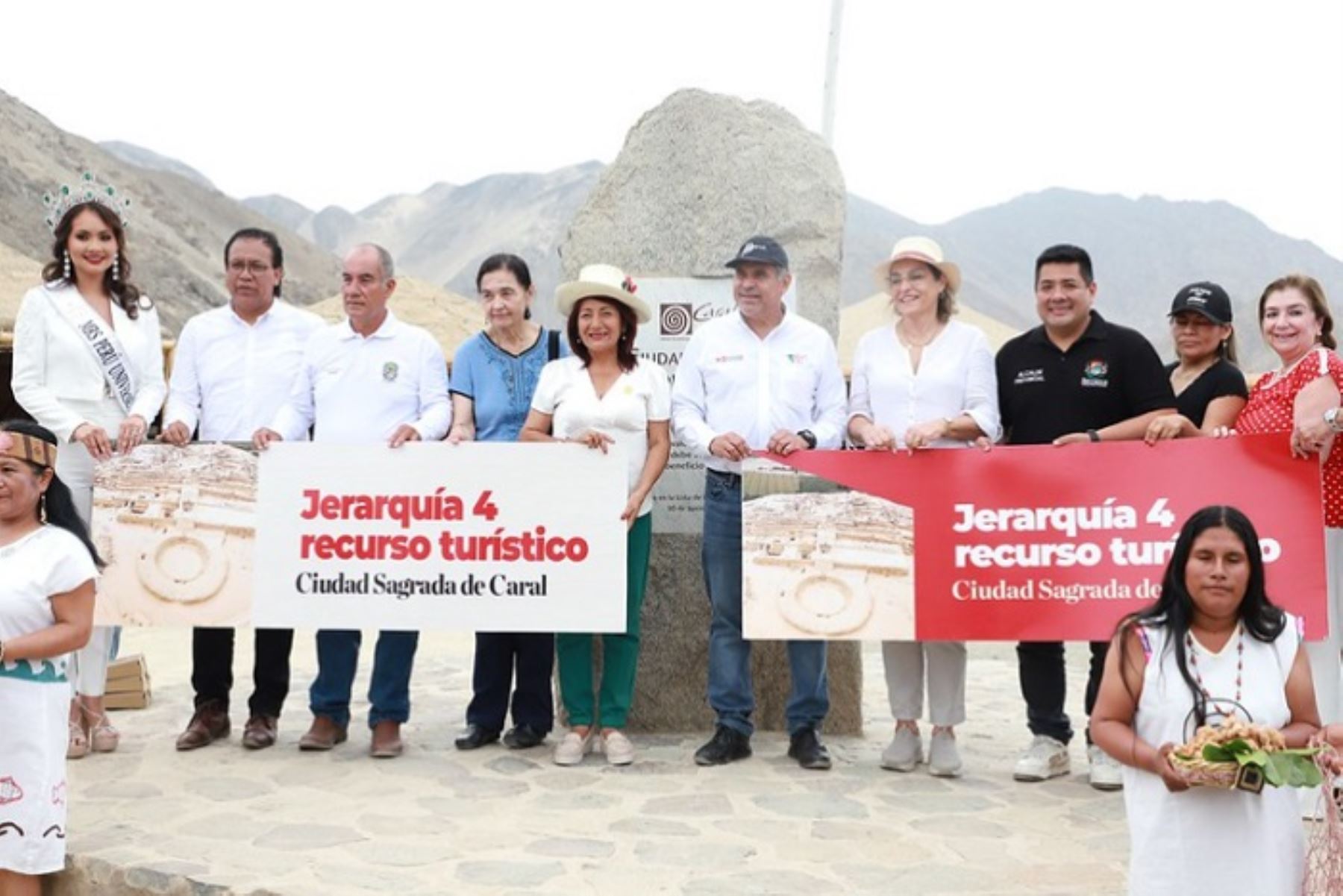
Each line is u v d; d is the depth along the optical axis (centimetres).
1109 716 366
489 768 611
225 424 638
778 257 599
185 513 614
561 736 693
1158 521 554
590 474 600
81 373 606
